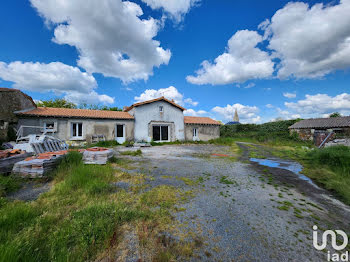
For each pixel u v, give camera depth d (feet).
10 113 28.71
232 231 6.98
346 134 40.98
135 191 10.69
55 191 9.95
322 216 8.71
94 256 5.23
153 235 6.41
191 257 5.44
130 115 45.24
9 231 5.78
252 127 73.56
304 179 15.37
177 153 29.04
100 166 15.10
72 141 35.14
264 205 9.69
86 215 6.95
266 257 5.59
